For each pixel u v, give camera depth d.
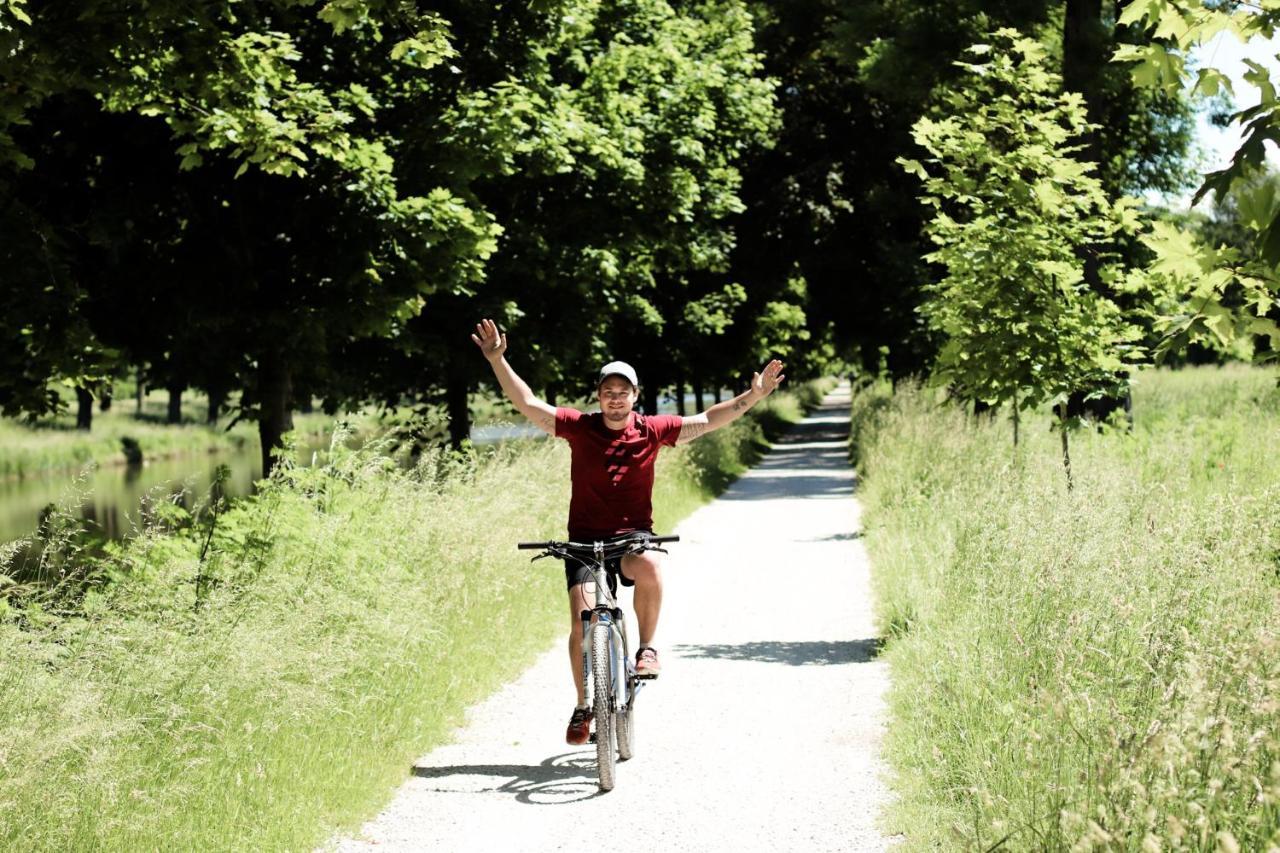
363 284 13.87
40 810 4.52
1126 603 6.16
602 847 5.17
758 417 43.62
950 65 22.69
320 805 5.43
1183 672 4.93
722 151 25.34
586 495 6.40
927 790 5.47
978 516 9.42
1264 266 4.46
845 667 8.66
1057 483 9.55
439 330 19.70
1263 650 4.41
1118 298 13.41
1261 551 7.46
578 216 20.19
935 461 16.66
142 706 5.56
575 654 6.32
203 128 10.55
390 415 21.28
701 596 12.12
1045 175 10.96
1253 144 4.02
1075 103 11.16
